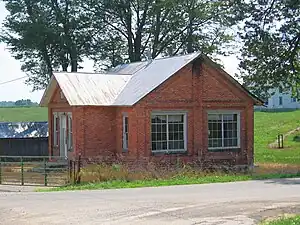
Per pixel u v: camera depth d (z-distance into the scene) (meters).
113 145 32.31
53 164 28.58
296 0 32.16
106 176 24.64
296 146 52.88
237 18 33.94
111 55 55.47
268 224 12.41
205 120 32.03
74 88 32.41
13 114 89.81
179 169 27.11
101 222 13.17
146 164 28.91
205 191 19.00
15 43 51.47
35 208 15.59
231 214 14.05
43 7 51.75
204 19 53.31
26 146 45.59
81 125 31.52
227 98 32.72
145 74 33.84
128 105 30.30
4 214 14.70
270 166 32.62
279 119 80.69
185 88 31.50
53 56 52.88
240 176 24.61
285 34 33.34
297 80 35.09
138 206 15.54
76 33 52.88
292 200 16.42
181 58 32.53
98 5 52.28
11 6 51.12
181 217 13.69
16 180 27.00
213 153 32.19
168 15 53.50
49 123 36.53
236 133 33.09
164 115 30.97
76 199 17.50
